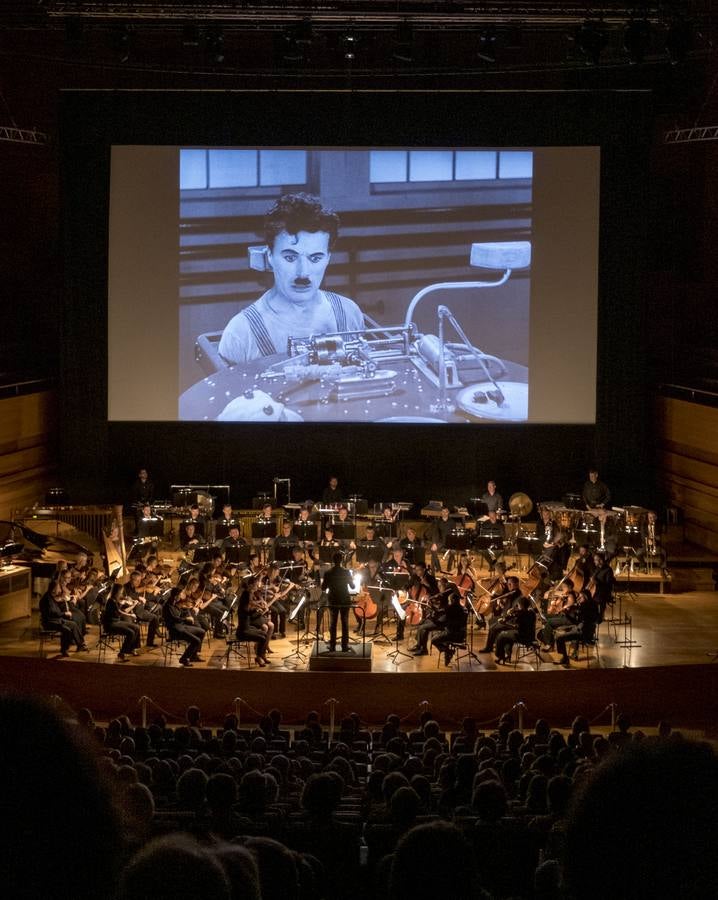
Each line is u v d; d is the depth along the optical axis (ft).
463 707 51.47
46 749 4.12
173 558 70.23
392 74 78.69
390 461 78.54
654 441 82.79
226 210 75.87
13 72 81.30
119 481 78.69
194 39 61.16
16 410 74.33
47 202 84.43
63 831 4.03
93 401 77.20
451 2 59.77
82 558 56.90
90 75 81.66
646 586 66.54
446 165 75.36
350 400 76.64
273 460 78.59
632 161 75.10
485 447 78.18
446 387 76.64
